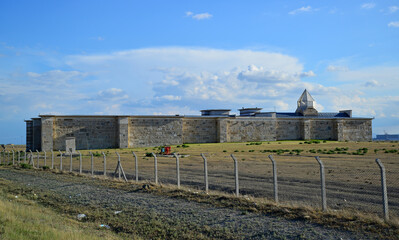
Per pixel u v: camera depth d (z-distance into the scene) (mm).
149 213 13922
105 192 18688
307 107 89438
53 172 29172
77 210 15352
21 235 10164
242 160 34750
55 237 10156
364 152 39812
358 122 87812
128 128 63906
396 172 22625
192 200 15273
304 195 15758
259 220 11773
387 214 10359
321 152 42719
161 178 23234
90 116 61562
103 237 10930
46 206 16562
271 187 18203
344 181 19562
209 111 86000
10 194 19406
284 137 81500
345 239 9383
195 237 10961
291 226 10867
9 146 98062
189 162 34531
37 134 60469
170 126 68250
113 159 40594
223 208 13617
